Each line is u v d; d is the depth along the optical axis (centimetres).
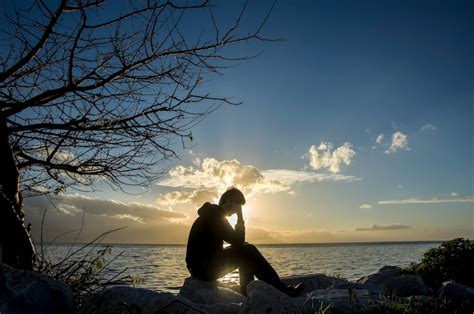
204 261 569
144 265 3450
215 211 582
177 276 2305
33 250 476
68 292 381
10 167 491
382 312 584
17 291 346
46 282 370
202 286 561
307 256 8106
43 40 468
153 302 374
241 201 600
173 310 369
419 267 1111
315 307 574
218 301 523
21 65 479
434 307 650
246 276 583
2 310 325
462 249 1079
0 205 459
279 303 440
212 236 574
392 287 979
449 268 1066
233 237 575
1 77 478
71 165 562
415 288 962
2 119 480
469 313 640
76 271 516
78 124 526
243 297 539
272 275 584
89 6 461
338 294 650
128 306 372
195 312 370
